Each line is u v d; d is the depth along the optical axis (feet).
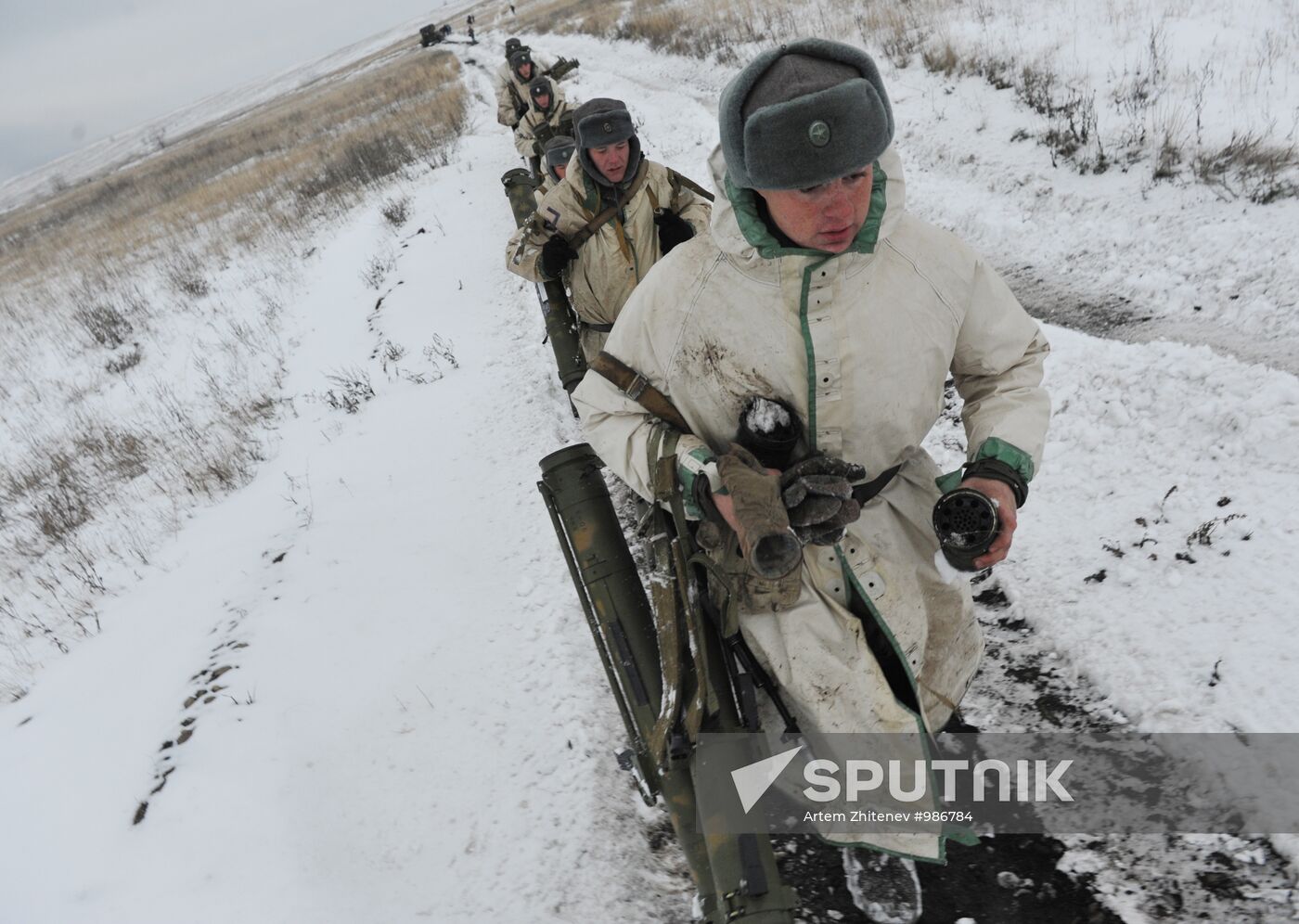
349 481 17.33
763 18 49.62
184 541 18.57
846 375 5.52
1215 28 27.50
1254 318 14.12
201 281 47.42
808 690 6.18
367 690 10.96
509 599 12.54
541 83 23.58
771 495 5.05
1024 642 9.43
